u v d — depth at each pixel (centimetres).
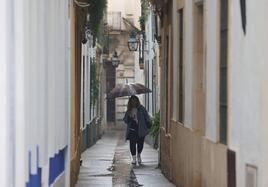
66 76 2634
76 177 3447
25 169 1614
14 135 1491
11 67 1465
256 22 1691
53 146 2134
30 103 1669
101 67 8231
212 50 2312
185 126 2997
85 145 5700
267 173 1614
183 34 3080
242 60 1836
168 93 3709
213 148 2292
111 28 9138
